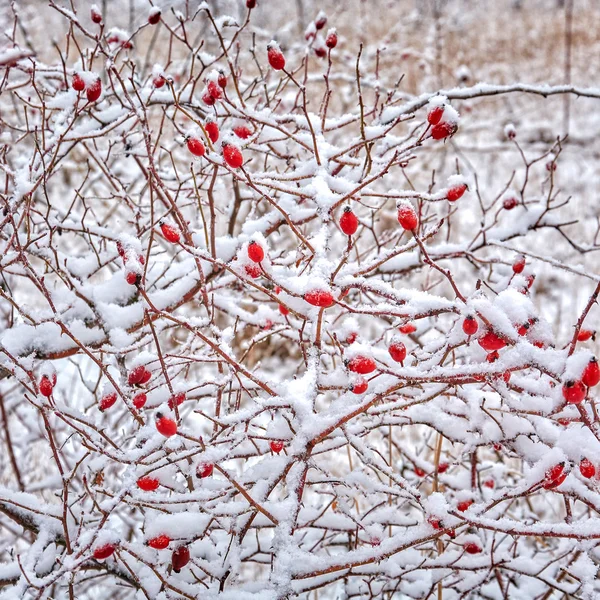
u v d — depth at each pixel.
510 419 0.89
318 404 1.75
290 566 0.76
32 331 0.96
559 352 0.70
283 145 1.20
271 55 0.84
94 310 0.95
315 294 0.71
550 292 2.50
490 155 3.39
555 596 1.08
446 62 3.90
